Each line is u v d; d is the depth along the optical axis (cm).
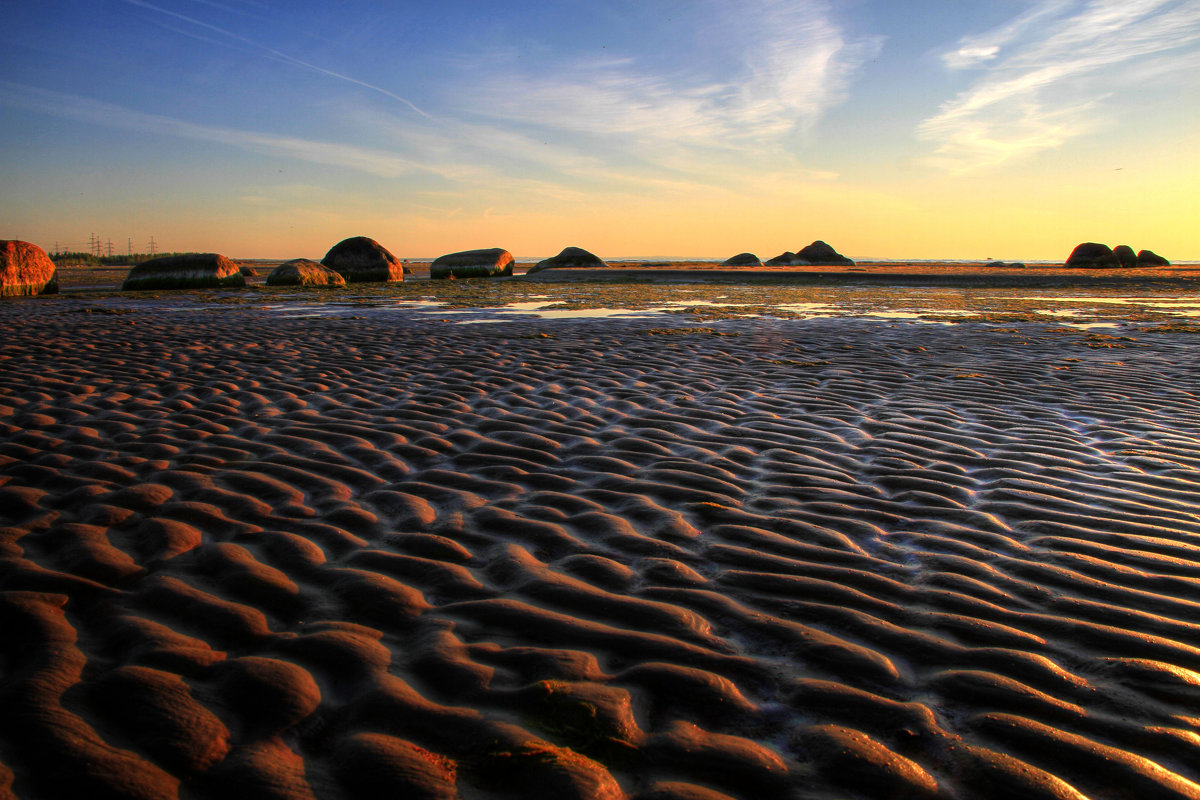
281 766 163
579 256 4675
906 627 226
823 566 271
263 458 407
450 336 995
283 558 276
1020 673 200
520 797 153
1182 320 1254
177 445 433
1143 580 258
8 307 1572
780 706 187
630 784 158
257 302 1778
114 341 918
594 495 351
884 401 573
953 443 449
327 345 895
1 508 327
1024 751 169
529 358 791
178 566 269
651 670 200
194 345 887
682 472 387
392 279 3097
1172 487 364
